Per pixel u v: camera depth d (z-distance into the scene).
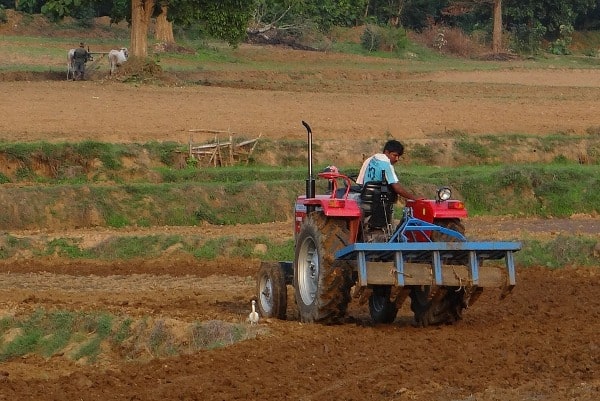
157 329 35.59
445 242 34.16
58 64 149.88
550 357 30.33
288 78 148.00
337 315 35.44
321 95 118.44
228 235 62.03
